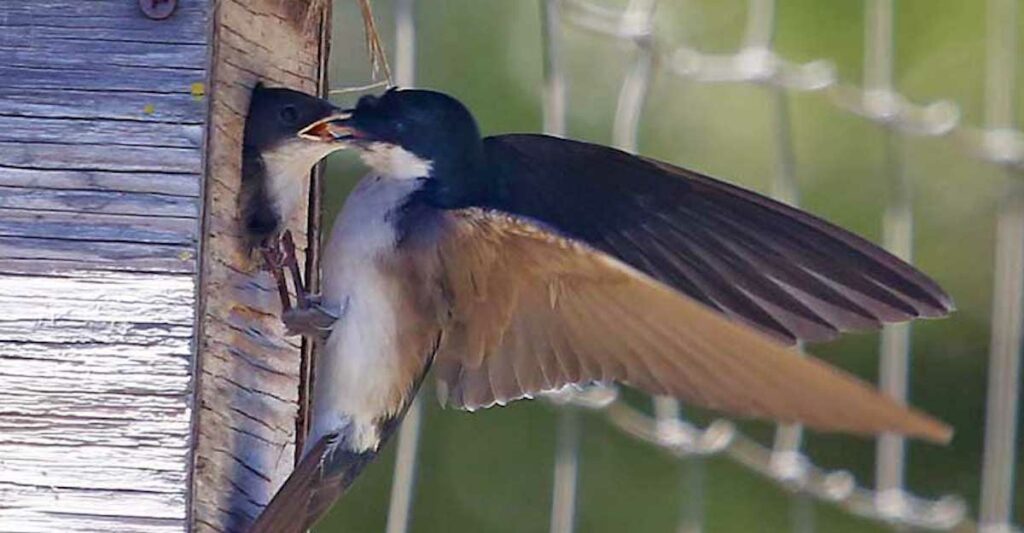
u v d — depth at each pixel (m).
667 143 14.00
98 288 7.76
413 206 8.11
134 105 7.79
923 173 14.51
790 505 14.16
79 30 7.82
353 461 8.12
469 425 14.12
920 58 14.52
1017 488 14.30
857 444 14.36
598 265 7.62
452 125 8.23
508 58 13.77
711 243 8.14
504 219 7.75
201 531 7.90
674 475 14.14
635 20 10.62
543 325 8.01
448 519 14.06
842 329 7.88
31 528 7.72
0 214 7.78
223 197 8.07
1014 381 11.54
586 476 14.16
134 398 7.74
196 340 7.76
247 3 8.21
